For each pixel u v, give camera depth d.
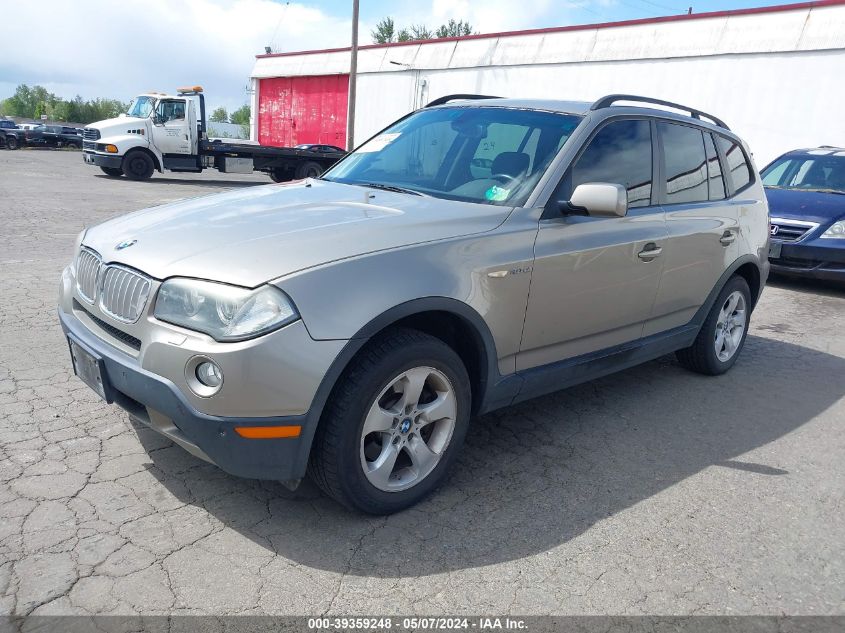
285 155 22.97
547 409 4.30
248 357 2.43
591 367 3.84
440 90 25.80
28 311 5.52
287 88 34.00
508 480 3.35
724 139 4.99
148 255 2.78
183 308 2.57
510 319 3.22
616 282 3.76
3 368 4.28
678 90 19.00
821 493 3.45
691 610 2.50
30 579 2.39
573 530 2.95
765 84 17.22
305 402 2.53
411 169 3.90
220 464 2.58
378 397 2.73
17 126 37.16
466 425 3.14
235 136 45.47
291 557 2.62
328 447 2.66
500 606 2.44
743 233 4.91
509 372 3.35
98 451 3.31
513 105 4.08
